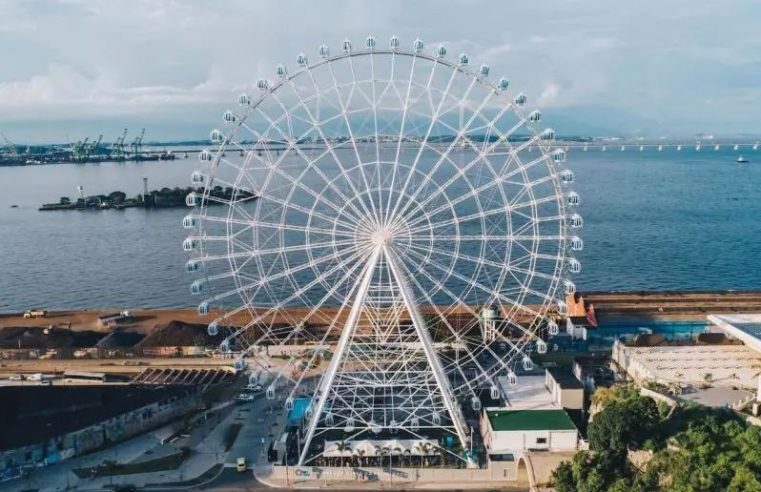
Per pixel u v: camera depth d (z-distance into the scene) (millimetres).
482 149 104812
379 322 124312
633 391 98250
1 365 135750
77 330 158875
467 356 130000
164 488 92250
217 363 135000
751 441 80125
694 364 111875
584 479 83688
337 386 105438
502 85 97125
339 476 94812
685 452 81125
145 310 172625
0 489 91312
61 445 99250
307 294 177250
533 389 111000
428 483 93375
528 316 153000
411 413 102562
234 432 107438
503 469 93625
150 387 113312
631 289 189625
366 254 99688
